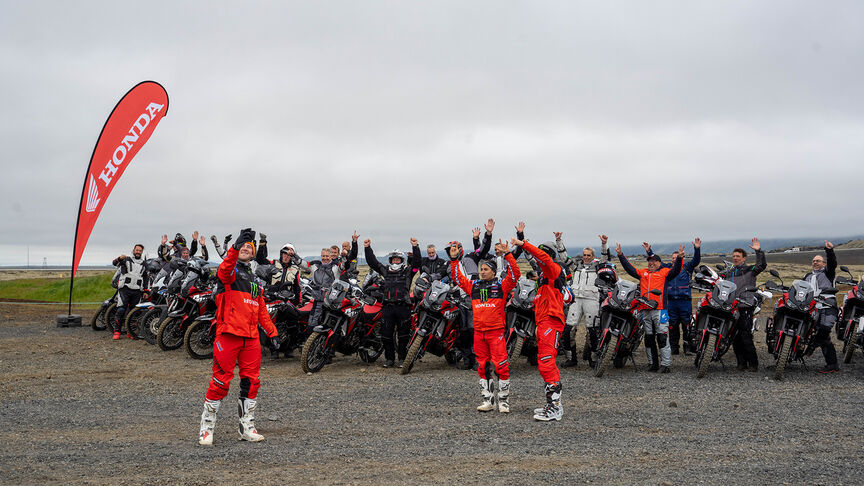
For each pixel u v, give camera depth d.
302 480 5.34
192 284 13.23
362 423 7.56
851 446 6.50
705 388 9.82
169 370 11.30
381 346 12.48
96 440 6.68
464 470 5.64
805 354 11.43
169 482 5.26
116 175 16.95
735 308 10.94
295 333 12.95
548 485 5.24
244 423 6.69
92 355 12.95
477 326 8.20
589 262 12.28
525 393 9.48
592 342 11.88
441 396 9.23
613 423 7.54
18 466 5.71
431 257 13.16
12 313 21.98
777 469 5.70
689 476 5.49
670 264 13.50
